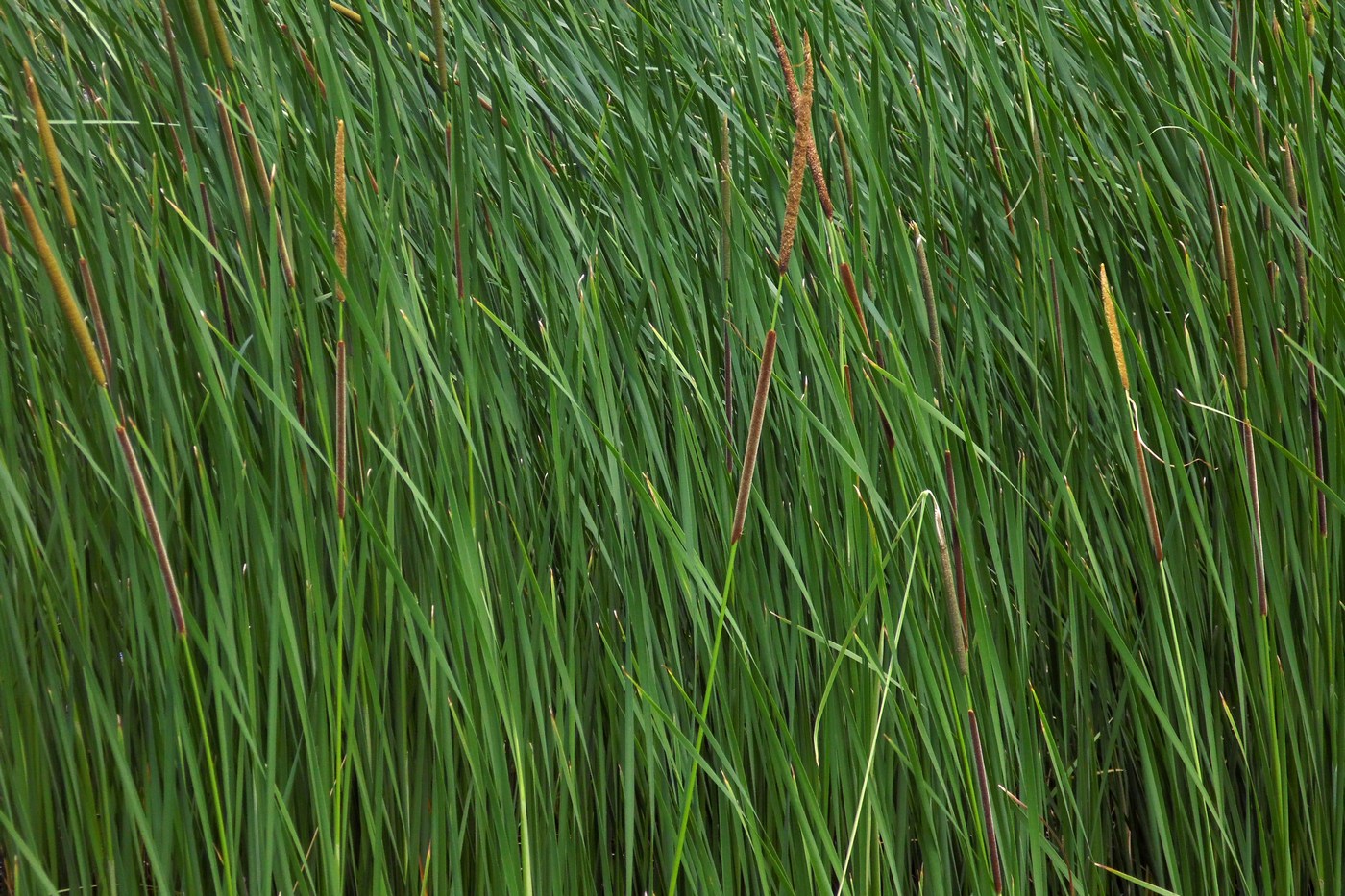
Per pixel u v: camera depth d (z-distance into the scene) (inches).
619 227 119.7
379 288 111.0
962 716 116.0
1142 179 117.0
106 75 115.3
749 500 115.3
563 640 117.3
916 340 115.0
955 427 111.1
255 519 112.9
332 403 113.9
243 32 113.6
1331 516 117.6
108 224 114.9
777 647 116.7
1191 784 119.1
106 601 115.6
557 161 120.8
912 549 115.5
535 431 118.9
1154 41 120.8
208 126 112.1
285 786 116.6
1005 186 119.4
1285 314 118.0
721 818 117.1
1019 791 118.8
